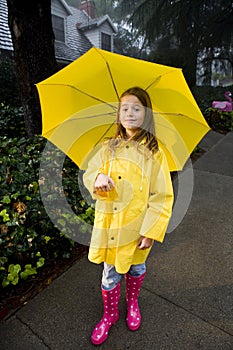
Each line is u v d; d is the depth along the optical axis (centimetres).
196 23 1192
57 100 152
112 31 1478
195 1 1140
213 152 505
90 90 148
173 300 180
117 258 135
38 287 192
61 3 1194
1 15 1027
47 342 154
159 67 128
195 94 1062
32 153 281
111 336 156
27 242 193
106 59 130
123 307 175
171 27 1239
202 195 330
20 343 153
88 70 138
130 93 132
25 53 350
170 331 159
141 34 1289
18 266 187
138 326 160
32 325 163
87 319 167
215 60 1453
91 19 1535
